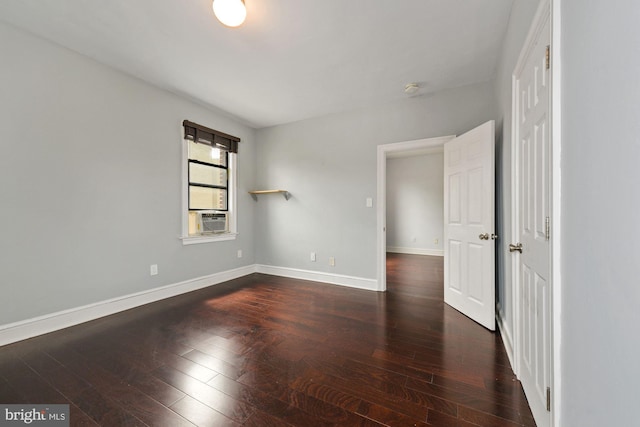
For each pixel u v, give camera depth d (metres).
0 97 1.96
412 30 2.04
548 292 1.08
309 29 2.03
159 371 1.69
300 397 1.46
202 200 3.62
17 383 1.57
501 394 1.48
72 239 2.34
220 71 2.64
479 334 2.21
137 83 2.79
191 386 1.55
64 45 2.25
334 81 2.84
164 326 2.36
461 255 2.68
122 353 1.91
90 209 2.46
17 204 2.05
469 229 2.56
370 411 1.36
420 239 6.46
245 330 2.29
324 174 3.81
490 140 2.28
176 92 3.12
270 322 2.45
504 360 1.82
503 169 2.13
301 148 4.00
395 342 2.08
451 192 2.86
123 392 1.49
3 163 1.98
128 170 2.73
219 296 3.19
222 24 1.97
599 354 0.70
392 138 3.34
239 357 1.86
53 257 2.23
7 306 2.01
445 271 2.98
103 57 2.42
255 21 1.94
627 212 0.58
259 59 2.44
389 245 6.77
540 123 1.20
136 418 1.30
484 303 2.35
